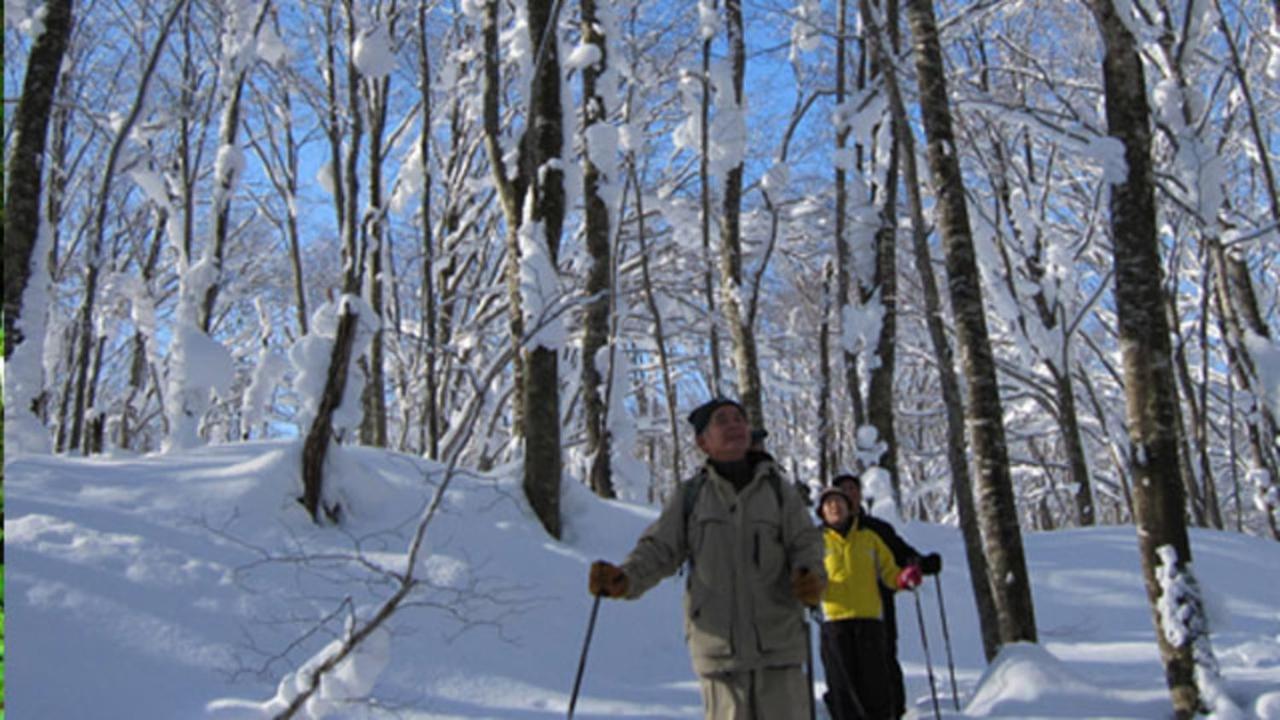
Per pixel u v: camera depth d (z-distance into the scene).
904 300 16.83
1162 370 4.84
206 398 9.11
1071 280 15.14
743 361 11.09
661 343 10.55
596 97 11.20
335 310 10.11
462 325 16.52
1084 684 5.36
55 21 7.66
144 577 5.47
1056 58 16.05
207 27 14.80
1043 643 7.80
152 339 15.12
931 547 9.38
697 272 16.30
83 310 15.65
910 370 24.48
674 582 7.15
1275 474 15.43
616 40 11.29
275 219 18.48
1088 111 14.63
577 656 6.10
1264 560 9.16
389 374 20.64
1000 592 6.12
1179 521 4.72
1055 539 9.84
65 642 4.89
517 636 6.03
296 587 5.77
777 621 3.15
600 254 10.81
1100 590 8.65
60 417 18.05
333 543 6.32
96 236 14.72
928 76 6.88
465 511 7.16
